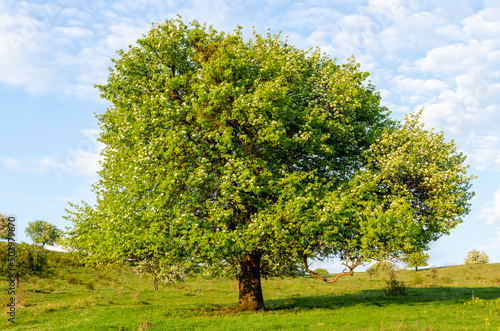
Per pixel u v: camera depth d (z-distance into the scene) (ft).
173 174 62.49
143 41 77.51
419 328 47.44
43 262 139.13
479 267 221.87
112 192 71.41
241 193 63.87
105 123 80.12
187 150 66.13
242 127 67.46
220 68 70.95
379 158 72.38
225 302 102.63
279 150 70.95
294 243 65.16
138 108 70.03
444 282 160.04
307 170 74.54
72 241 74.28
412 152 71.67
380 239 64.28
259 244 64.54
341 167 76.33
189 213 63.10
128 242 63.62
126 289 145.59
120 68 74.95
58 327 63.16
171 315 70.44
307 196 63.87
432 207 72.90
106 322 64.69
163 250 64.39
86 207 77.00
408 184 74.38
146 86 74.59
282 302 91.40
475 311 63.87
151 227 62.49
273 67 74.59
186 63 79.00
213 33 82.74
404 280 175.83
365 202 65.00
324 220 60.75
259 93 64.90
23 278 143.23
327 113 72.79
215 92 63.77
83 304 95.40
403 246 64.54
